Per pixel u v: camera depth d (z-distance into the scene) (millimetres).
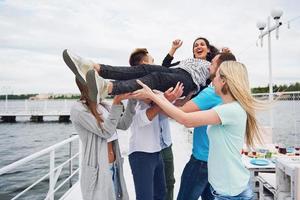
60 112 37688
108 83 2100
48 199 3557
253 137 2211
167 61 3457
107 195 2297
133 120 2744
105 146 2357
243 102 2062
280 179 2926
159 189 3025
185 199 2801
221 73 2125
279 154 4547
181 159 6645
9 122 39219
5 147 26953
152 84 2332
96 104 2254
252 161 3994
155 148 2725
